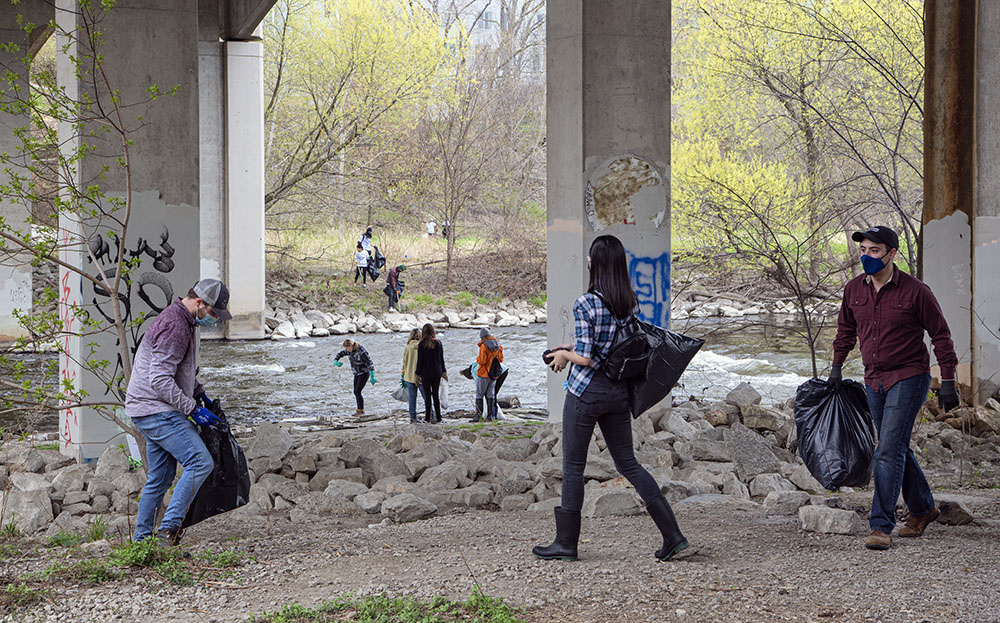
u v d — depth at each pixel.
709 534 6.07
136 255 9.73
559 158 11.84
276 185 35.81
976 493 7.79
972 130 11.73
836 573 5.01
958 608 4.37
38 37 21.22
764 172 23.08
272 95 36.12
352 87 34.50
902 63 19.89
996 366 11.70
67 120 8.00
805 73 21.19
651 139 11.71
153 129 9.76
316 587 4.95
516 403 16.39
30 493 7.68
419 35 34.22
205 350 24.09
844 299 5.91
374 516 7.67
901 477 5.57
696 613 4.33
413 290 35.12
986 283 11.70
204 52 24.31
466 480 8.73
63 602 4.75
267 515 7.21
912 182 20.78
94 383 9.52
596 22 11.45
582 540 5.94
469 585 4.83
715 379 17.73
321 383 18.95
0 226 7.36
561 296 11.92
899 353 5.52
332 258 36.25
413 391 14.29
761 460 8.60
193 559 5.53
